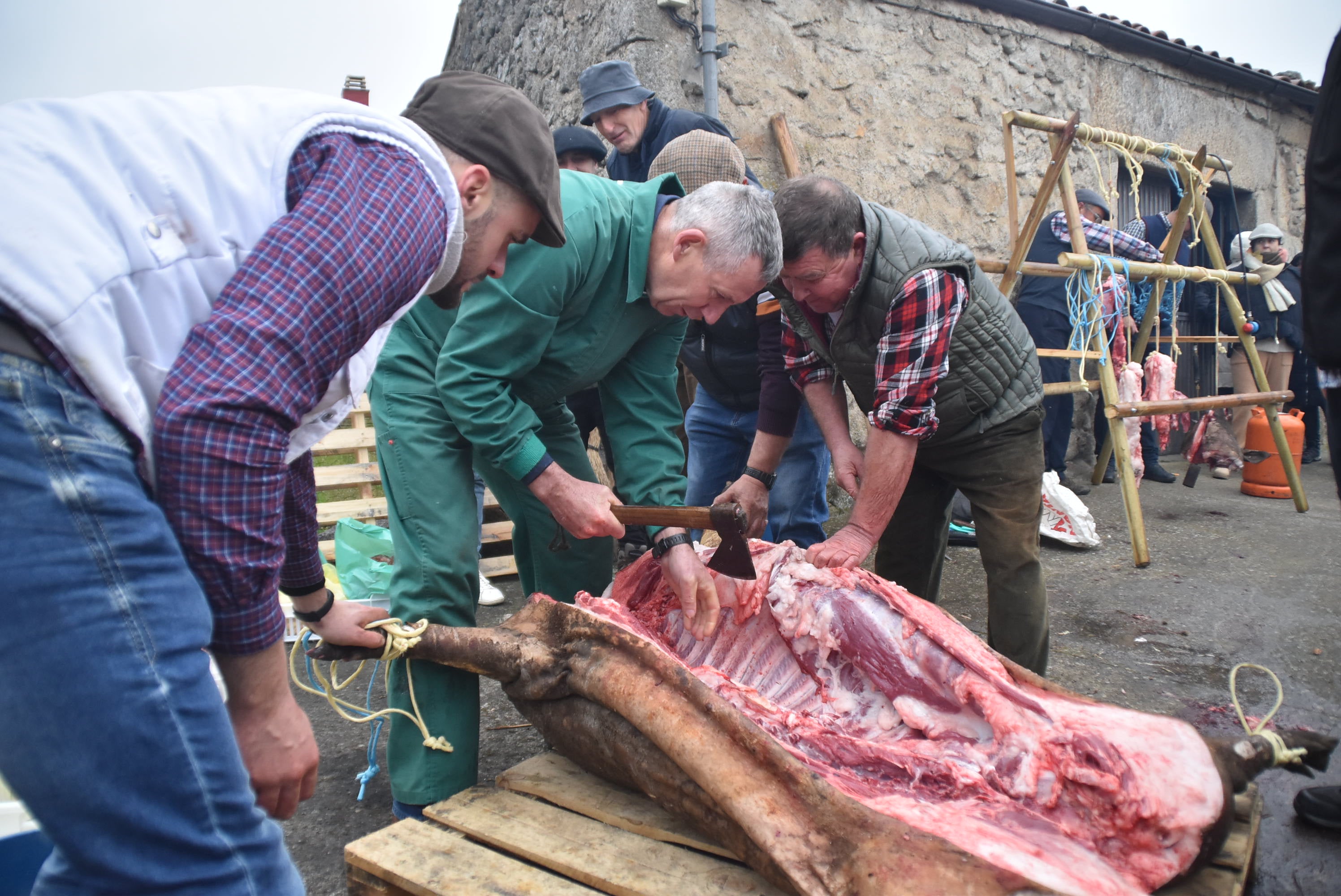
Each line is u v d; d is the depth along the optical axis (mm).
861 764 1977
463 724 2277
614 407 2684
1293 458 6203
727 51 5094
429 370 2330
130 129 1114
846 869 1571
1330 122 2053
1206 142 8398
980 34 6363
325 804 2547
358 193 1172
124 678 1006
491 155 1508
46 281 977
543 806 2043
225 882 1104
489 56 7188
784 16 5422
